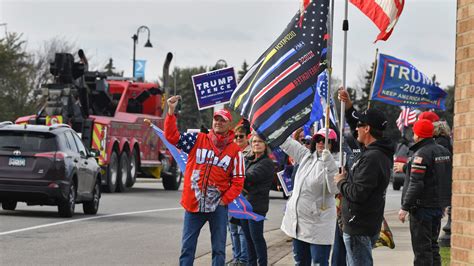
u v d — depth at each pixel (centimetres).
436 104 1477
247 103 1096
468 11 766
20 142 2089
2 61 5931
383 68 1450
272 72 1080
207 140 1077
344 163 1058
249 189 1211
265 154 1220
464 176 768
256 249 1223
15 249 1527
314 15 1069
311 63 1069
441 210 1179
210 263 1462
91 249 1570
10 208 2320
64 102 3152
